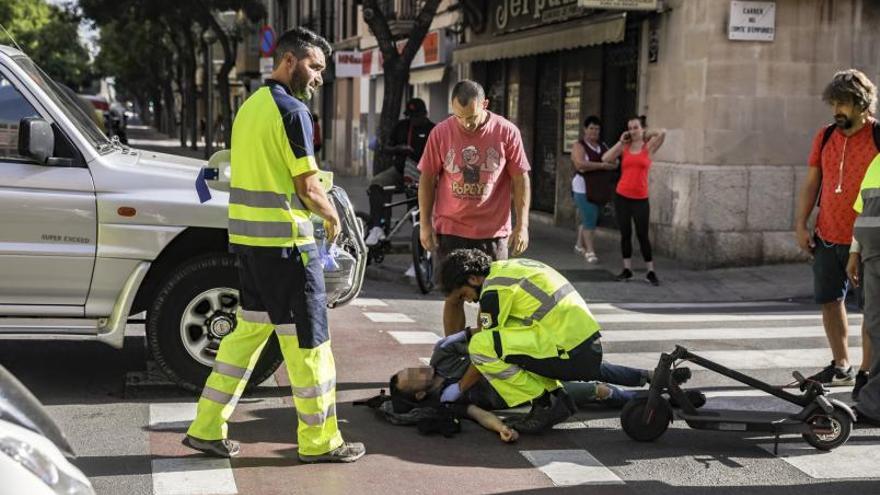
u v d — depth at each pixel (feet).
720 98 42.39
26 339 25.89
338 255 20.54
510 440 18.60
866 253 19.61
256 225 16.37
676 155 44.68
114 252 20.02
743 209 42.73
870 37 43.37
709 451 18.35
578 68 55.01
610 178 43.98
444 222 22.29
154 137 226.17
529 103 62.03
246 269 16.75
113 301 20.24
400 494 15.87
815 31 42.83
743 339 28.55
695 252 42.78
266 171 16.31
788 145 43.11
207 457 17.28
